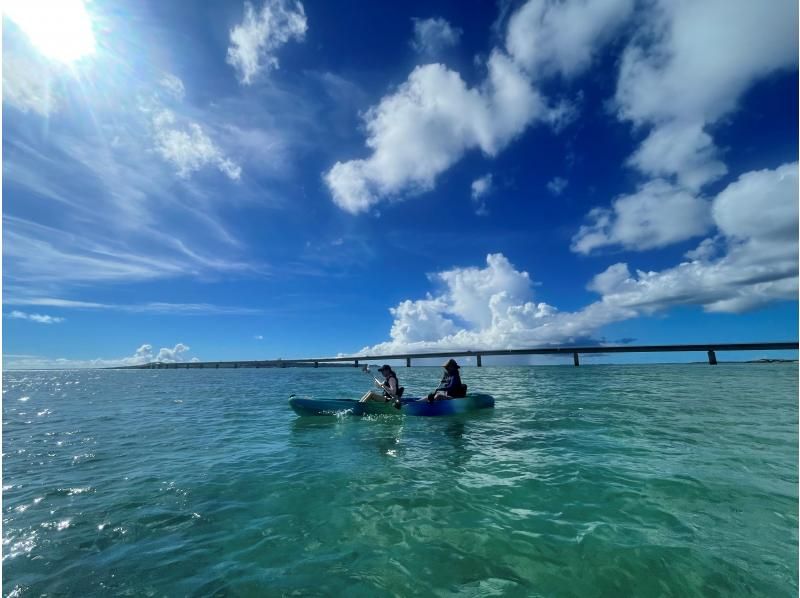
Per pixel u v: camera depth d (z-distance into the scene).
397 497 4.90
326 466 6.33
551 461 6.38
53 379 54.03
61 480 5.76
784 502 4.57
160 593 3.04
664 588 3.01
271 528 4.12
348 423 10.51
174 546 3.76
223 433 9.39
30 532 4.07
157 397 20.02
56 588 3.10
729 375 32.94
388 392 11.72
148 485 5.50
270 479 5.70
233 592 3.04
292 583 3.14
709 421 9.81
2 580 3.20
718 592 2.96
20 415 13.02
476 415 11.33
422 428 9.52
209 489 5.32
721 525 4.01
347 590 3.04
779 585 3.01
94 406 15.73
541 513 4.36
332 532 4.00
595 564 3.34
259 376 54.28
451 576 3.21
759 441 7.60
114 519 4.39
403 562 3.42
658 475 5.56
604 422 9.91
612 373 40.62
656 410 11.88
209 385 31.25
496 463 6.32
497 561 3.42
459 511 4.45
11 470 6.31
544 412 11.77
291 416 12.28
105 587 3.12
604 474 5.64
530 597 2.92
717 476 5.50
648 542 3.68
